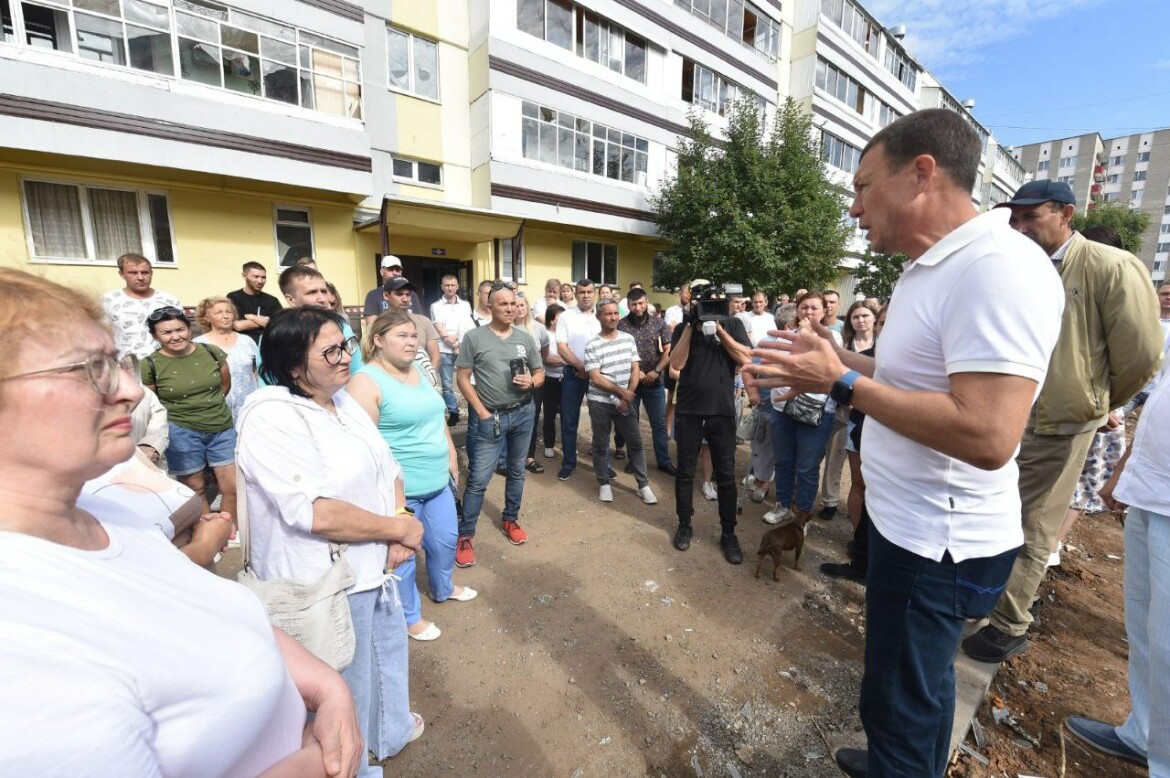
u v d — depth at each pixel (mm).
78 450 650
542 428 6312
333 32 9367
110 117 7293
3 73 6555
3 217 7195
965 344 1130
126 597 648
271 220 9383
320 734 935
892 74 23984
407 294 4730
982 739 2076
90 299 704
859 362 1807
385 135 10805
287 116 8836
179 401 3307
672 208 14422
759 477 4465
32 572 585
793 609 2939
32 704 500
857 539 3250
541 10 12414
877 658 1427
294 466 1460
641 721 2131
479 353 3277
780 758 1983
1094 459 4203
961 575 1294
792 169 13797
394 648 1870
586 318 5285
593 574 3238
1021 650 2408
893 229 1353
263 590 1417
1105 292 2191
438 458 2553
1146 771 1967
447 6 11602
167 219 8391
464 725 2090
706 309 3334
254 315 4777
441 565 2781
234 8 8266
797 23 19484
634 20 14141
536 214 12820
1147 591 1942
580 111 13414
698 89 16594
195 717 651
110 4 7246
